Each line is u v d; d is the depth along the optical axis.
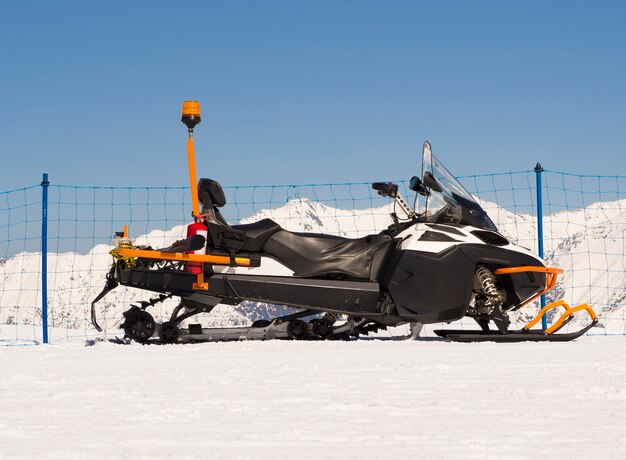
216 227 8.16
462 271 8.02
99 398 4.30
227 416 3.69
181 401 4.14
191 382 4.91
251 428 3.38
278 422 3.52
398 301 8.09
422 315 8.04
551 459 2.77
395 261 8.15
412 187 8.90
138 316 8.14
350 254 8.20
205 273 8.17
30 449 2.97
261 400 4.15
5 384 4.94
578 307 8.28
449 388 4.54
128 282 8.21
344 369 5.49
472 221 8.45
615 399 4.11
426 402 4.01
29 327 11.16
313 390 4.50
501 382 4.78
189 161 8.21
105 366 5.98
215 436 3.21
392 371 5.37
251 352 6.91
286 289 8.16
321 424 3.46
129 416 3.70
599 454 2.84
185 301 8.17
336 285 8.16
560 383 4.67
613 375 5.08
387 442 3.09
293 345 7.62
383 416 3.65
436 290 7.99
